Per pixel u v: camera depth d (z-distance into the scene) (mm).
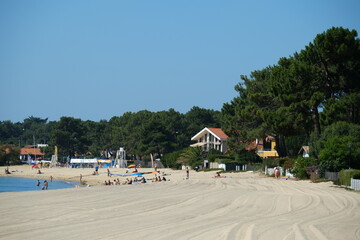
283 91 62625
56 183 81625
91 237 16484
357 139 53750
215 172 80562
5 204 28188
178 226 19312
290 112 61125
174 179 69125
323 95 58438
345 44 56469
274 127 61094
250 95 71062
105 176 93750
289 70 63688
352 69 59219
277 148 75438
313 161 58906
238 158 85750
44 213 23609
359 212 26562
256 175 71125
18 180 89500
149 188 44969
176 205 28312
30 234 17172
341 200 33250
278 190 42781
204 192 39375
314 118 61375
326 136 56312
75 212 24125
